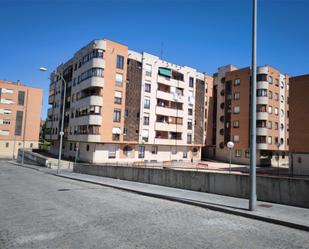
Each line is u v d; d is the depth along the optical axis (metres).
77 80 48.44
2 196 12.53
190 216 8.81
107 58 43.25
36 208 9.73
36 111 77.19
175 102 54.91
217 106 61.84
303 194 9.89
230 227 7.56
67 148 51.97
